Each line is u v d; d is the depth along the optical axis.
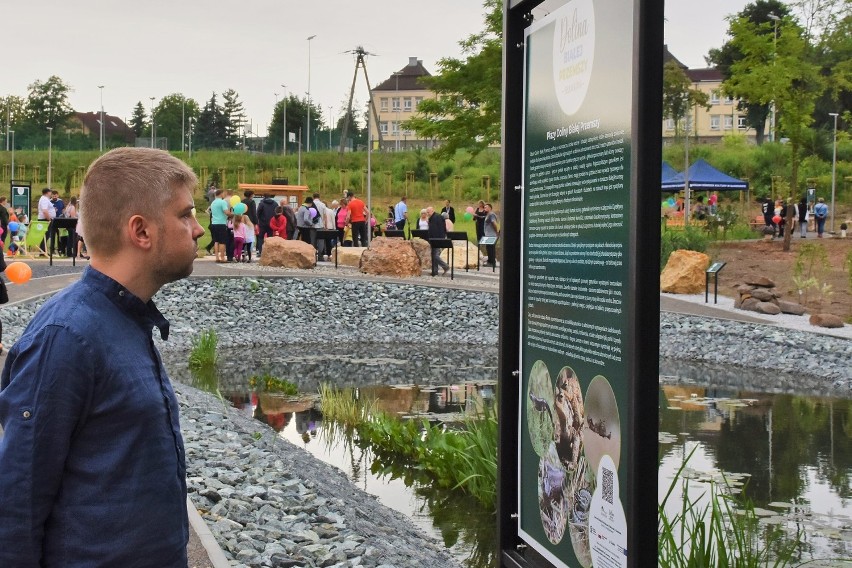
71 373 2.33
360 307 24.50
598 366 3.61
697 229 35.41
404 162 74.50
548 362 4.08
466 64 34.12
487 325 23.78
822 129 58.50
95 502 2.36
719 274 29.72
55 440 2.30
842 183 58.69
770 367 18.00
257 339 22.06
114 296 2.50
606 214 3.53
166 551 2.45
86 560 2.34
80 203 2.60
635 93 3.21
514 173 4.39
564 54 3.86
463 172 72.75
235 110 135.62
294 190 43.78
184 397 12.57
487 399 14.24
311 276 25.86
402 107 118.88
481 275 29.31
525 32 4.30
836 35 34.69
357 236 33.59
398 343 22.19
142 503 2.40
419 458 9.98
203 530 6.03
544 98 4.07
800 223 43.66
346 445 11.06
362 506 7.96
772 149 65.44
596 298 3.61
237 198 30.16
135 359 2.46
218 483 7.69
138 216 2.53
